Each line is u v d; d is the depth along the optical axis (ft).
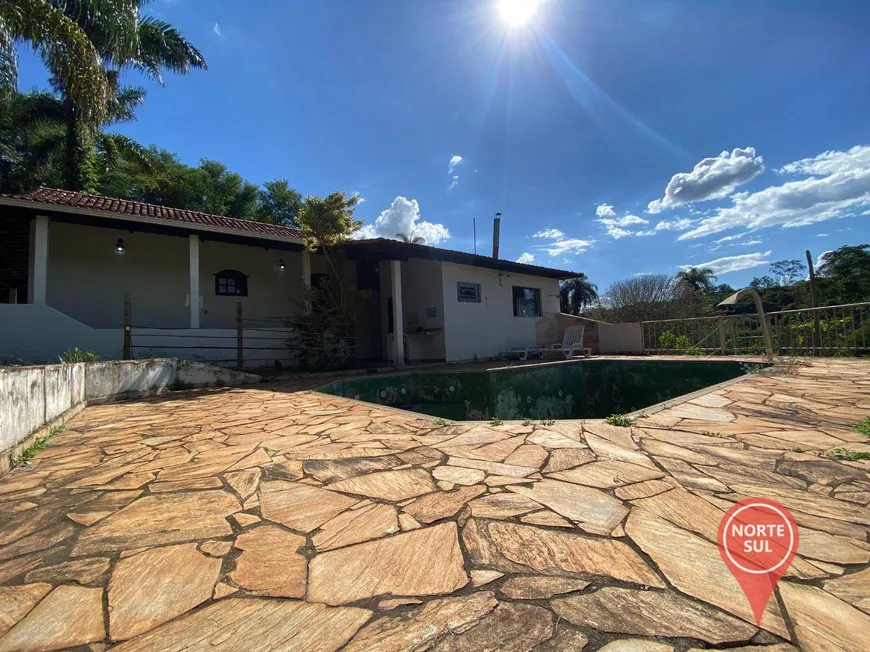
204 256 36.52
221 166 78.28
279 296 40.45
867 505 6.67
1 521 7.09
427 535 6.13
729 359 27.30
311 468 9.36
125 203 32.17
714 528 6.07
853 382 18.08
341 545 5.95
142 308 33.76
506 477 8.31
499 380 25.77
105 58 40.88
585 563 5.28
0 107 41.93
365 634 4.17
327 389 22.08
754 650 3.77
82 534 6.57
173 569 5.48
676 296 80.07
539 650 3.86
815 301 86.48
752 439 10.36
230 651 4.01
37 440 12.14
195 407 18.08
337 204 32.35
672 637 3.97
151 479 9.10
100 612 4.65
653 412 13.60
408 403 26.89
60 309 30.73
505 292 43.34
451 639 4.05
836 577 4.84
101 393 19.65
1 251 35.01
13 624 4.48
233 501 7.71
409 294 40.22
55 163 52.80
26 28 23.24
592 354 41.83
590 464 8.88
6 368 10.34
